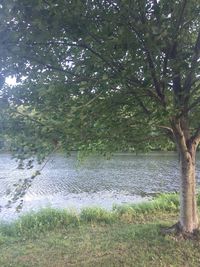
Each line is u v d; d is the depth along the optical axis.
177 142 7.25
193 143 7.41
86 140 6.00
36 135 5.30
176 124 6.83
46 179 27.58
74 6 4.64
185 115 6.99
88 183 25.39
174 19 5.45
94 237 8.12
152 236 7.63
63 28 4.97
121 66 5.41
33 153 5.45
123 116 6.42
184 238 7.27
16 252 7.41
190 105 6.62
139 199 18.69
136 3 4.85
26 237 8.45
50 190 21.98
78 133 5.51
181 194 7.51
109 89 5.62
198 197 11.90
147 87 5.76
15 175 28.50
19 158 5.50
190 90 6.52
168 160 44.25
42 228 9.02
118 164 39.59
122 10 4.87
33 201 18.16
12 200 5.77
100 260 6.76
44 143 5.35
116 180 27.20
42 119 5.37
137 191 21.77
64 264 6.72
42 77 5.55
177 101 6.08
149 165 38.78
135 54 5.30
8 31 4.63
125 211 10.33
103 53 5.18
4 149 5.66
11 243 8.08
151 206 10.63
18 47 4.77
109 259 6.77
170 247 7.04
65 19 4.78
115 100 5.98
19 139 5.41
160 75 5.67
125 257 6.81
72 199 18.92
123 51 5.23
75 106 5.23
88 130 5.66
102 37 5.08
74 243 7.76
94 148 7.30
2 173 30.41
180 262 6.56
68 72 5.46
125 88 5.77
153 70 5.47
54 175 30.22
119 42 5.01
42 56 5.20
